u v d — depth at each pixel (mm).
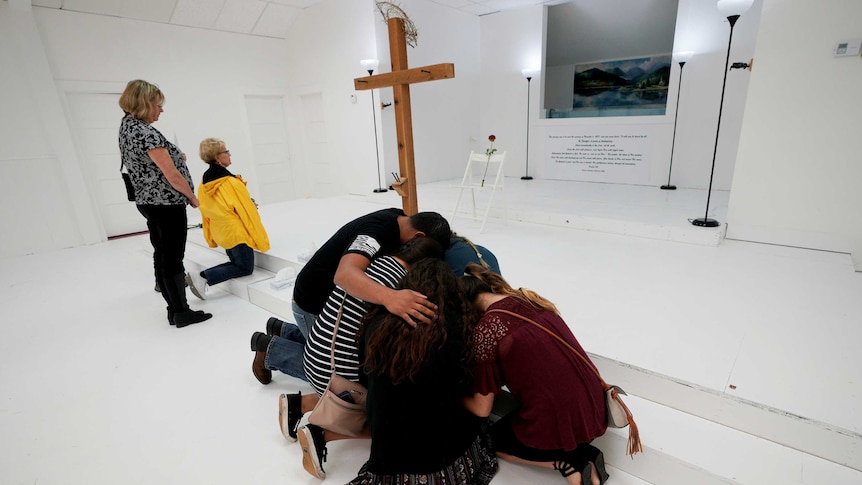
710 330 1830
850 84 2545
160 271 2486
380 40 5234
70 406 1863
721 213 3592
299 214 4766
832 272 2473
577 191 4969
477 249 1752
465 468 1281
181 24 5086
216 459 1556
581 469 1239
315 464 1398
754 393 1393
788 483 1191
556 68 6465
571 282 2447
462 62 6195
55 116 4320
